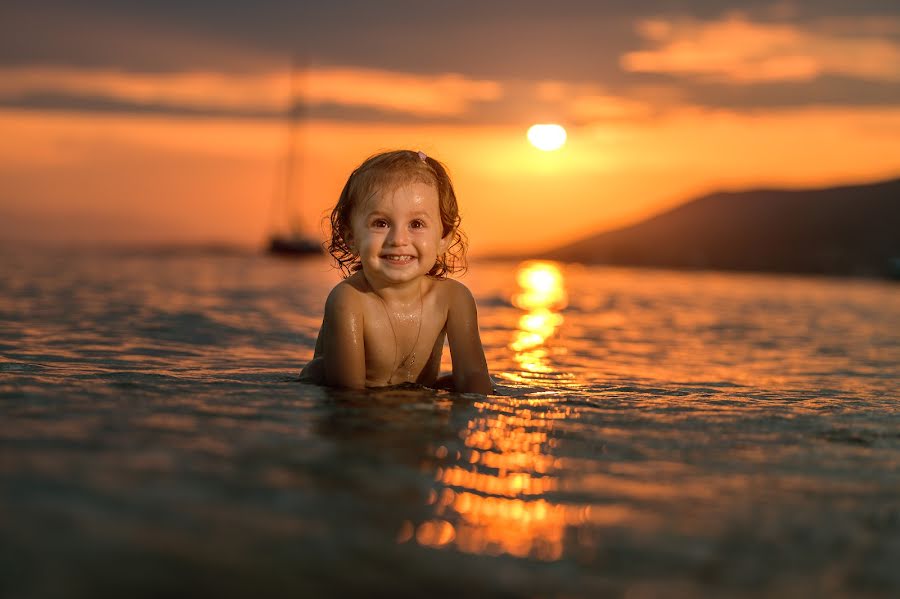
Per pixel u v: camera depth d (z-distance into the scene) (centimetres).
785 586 133
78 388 289
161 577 124
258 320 684
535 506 169
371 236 331
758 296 1587
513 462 204
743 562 143
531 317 933
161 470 177
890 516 171
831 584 135
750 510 172
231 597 120
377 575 130
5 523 140
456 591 126
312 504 160
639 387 379
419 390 329
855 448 241
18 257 1972
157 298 886
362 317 335
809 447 240
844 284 2384
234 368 395
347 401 287
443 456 206
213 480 172
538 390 354
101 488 161
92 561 128
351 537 145
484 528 154
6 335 500
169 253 3127
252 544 139
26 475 167
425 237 334
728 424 274
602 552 145
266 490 167
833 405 333
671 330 805
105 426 220
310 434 224
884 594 132
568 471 199
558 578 133
